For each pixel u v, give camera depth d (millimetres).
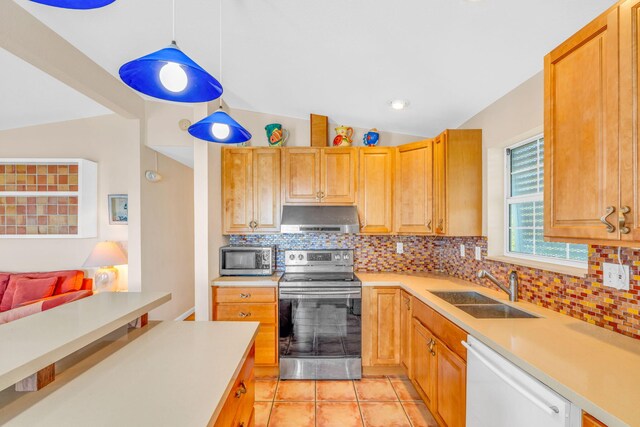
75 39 2098
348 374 2717
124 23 1895
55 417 826
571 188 1264
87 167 3561
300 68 2246
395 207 2982
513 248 2387
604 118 1113
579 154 1225
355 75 2229
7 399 917
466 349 1597
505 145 2320
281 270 3262
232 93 2803
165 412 848
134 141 3666
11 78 2703
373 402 2387
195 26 1877
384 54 1923
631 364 1144
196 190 2732
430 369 2072
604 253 1510
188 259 4551
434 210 2730
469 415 1554
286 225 2875
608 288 1495
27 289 3182
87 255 3639
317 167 3033
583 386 992
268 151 3027
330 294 2725
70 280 3379
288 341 2736
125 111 2959
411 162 2873
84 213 3547
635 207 1008
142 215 3260
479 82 2096
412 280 2797
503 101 2250
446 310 1860
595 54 1147
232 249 2969
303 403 2373
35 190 3582
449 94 2322
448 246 3129
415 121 2955
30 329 1188
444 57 1856
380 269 3279
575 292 1677
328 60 2080
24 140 3650
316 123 3172
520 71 1914
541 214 2111
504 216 2426
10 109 3252
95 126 3664
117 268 3570
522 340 1372
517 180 2346
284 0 1562
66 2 803
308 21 1708
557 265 1880
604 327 1515
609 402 903
